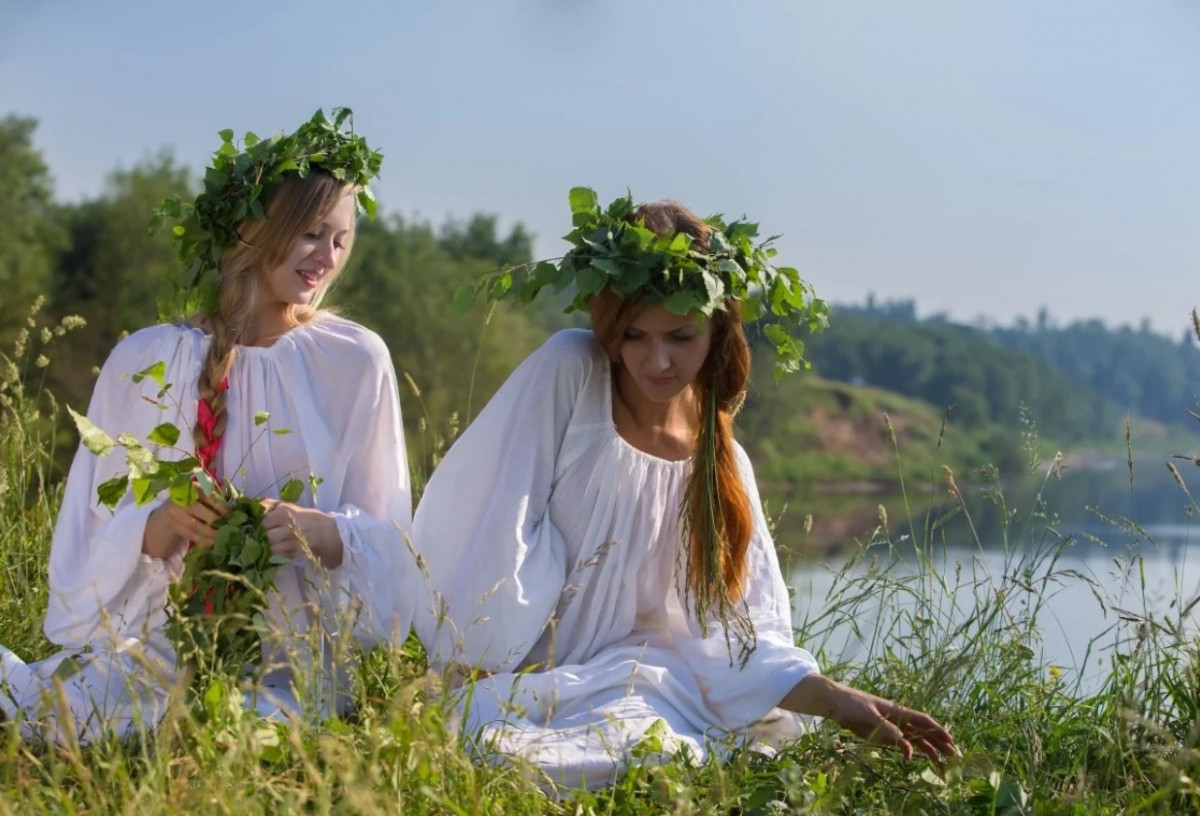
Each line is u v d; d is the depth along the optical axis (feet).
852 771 9.15
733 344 11.57
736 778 9.66
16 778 8.41
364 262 113.39
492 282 11.42
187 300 12.14
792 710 11.10
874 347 191.72
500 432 11.77
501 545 11.39
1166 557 12.15
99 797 8.05
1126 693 11.21
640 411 12.01
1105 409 207.62
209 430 11.55
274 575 10.98
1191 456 11.82
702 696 11.44
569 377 11.84
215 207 11.72
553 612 11.68
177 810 7.59
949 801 9.43
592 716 10.68
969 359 188.44
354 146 11.84
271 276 11.75
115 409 11.73
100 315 111.24
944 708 12.23
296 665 9.21
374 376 12.16
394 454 12.32
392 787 8.31
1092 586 12.18
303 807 8.41
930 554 13.57
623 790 9.71
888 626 13.42
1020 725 11.60
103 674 10.74
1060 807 9.29
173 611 10.95
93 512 11.66
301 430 11.87
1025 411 13.48
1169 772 8.89
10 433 15.74
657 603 12.17
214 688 8.95
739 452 12.46
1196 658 10.90
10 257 107.04
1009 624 12.58
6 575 14.07
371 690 11.14
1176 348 247.50
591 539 11.85
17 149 113.91
